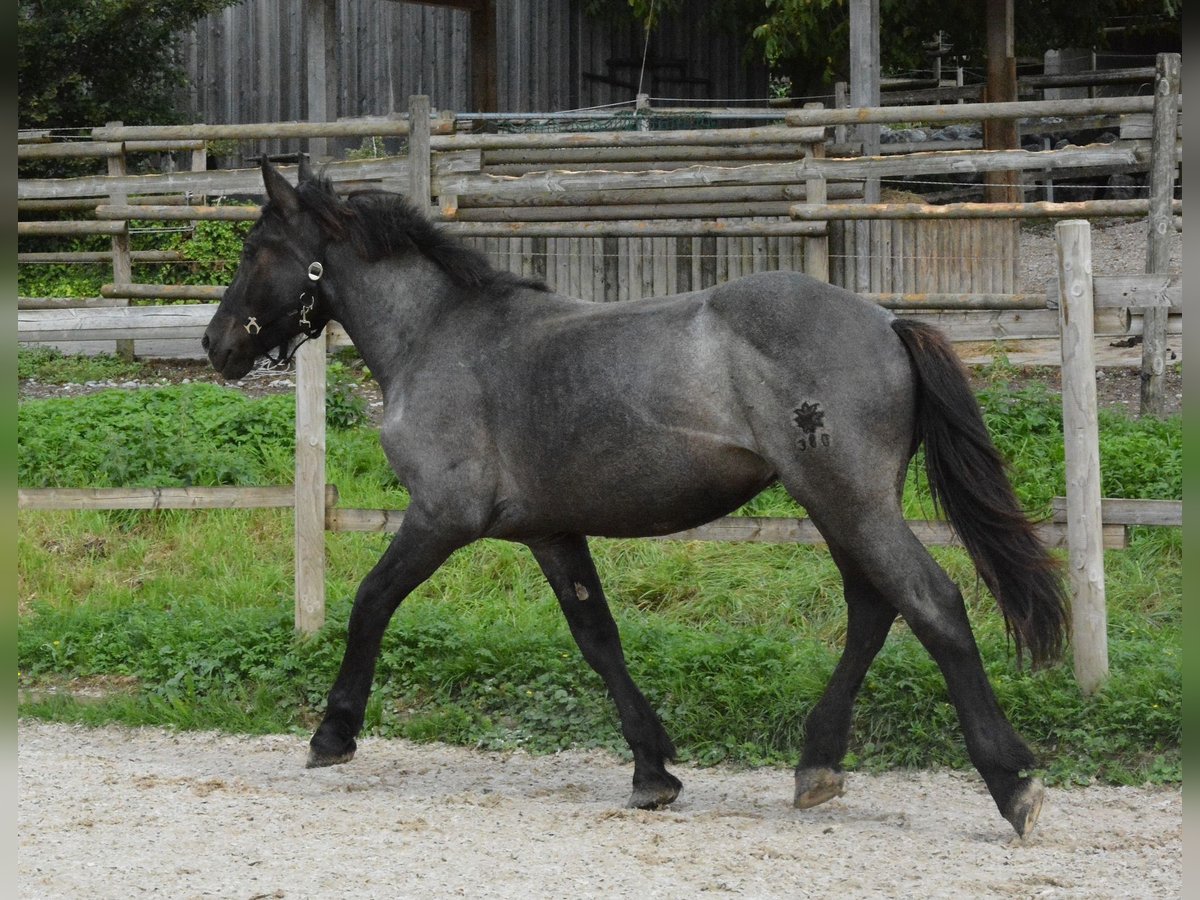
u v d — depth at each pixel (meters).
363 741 8.64
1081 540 7.91
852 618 6.88
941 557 10.03
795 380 6.26
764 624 9.66
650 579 10.28
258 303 7.88
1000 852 6.17
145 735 8.84
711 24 22.41
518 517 7.12
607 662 7.36
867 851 6.21
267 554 11.53
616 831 6.57
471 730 8.55
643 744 7.20
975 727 6.26
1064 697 7.80
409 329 7.56
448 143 14.69
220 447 13.03
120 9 21.53
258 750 8.48
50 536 11.91
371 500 11.77
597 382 6.70
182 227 20.09
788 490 6.38
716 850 6.22
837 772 6.91
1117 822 6.66
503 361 7.07
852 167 13.61
